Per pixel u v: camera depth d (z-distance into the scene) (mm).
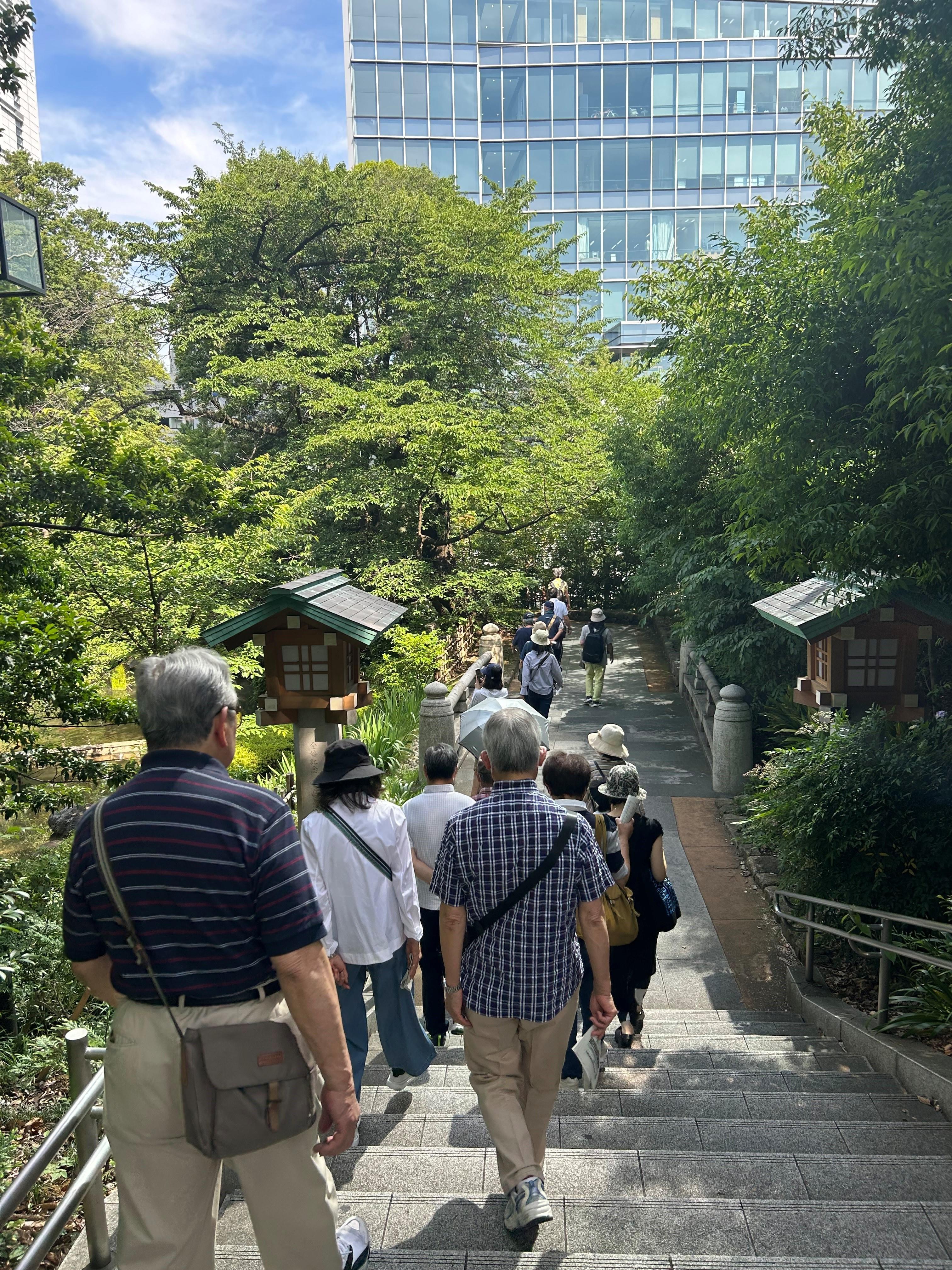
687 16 42344
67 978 5918
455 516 21297
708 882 8984
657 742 13750
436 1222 3137
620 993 5082
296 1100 1987
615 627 24812
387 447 18781
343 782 3859
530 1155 2926
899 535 5684
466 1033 3074
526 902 2926
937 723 7168
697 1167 3609
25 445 8711
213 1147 1914
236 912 1949
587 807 4074
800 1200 3342
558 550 25953
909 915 6418
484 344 20875
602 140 43281
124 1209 2025
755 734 13031
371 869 3816
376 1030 6062
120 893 1948
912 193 5348
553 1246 3037
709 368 7445
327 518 18734
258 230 20672
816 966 7211
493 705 7500
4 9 6910
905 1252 3000
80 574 11453
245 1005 2010
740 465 10289
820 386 6105
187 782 1992
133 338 21703
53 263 21750
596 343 26625
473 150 43844
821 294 6246
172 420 23750
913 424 5094
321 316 20422
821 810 6727
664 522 14750
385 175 26062
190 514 9383
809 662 7012
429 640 16000
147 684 2062
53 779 8062
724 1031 6250
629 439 15297
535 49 42969
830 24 5438
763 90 42500
